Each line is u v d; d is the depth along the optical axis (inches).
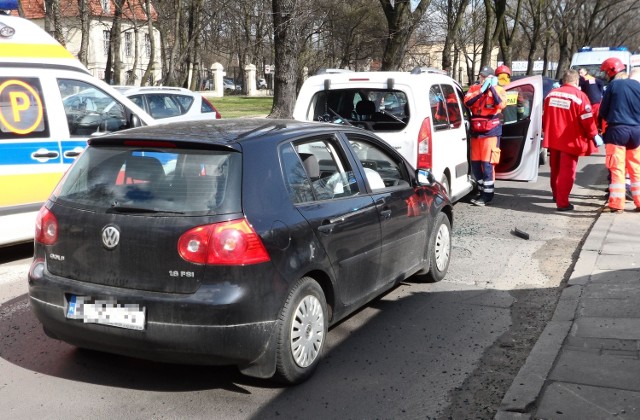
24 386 167.9
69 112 291.1
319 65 1368.1
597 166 563.8
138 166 162.7
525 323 213.3
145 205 155.3
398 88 305.6
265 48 1982.0
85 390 165.8
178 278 148.9
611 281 238.8
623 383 159.6
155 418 151.7
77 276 159.8
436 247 249.6
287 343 159.2
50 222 164.7
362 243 190.9
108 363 181.9
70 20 1169.4
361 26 1353.3
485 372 177.0
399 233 214.8
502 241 319.3
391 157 225.8
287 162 171.6
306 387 167.5
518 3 1296.8
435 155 316.2
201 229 148.6
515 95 416.5
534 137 409.1
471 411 155.4
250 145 163.6
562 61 1878.7
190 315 146.6
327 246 173.5
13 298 238.4
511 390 158.2
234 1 1595.7
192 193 154.4
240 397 161.8
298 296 162.2
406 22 723.4
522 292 244.2
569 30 2003.0
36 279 164.6
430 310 225.9
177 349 149.4
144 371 176.6
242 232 150.4
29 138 276.4
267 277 153.3
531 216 375.2
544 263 281.1
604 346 183.2
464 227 349.1
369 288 199.0
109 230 154.6
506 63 1320.1
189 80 1392.7
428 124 305.9
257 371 158.1
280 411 155.1
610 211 357.4
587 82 468.4
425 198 237.3
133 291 152.5
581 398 152.6
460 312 223.9
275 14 585.6
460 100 377.1
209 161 158.6
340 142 197.5
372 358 186.1
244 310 148.8
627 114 343.6
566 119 370.3
